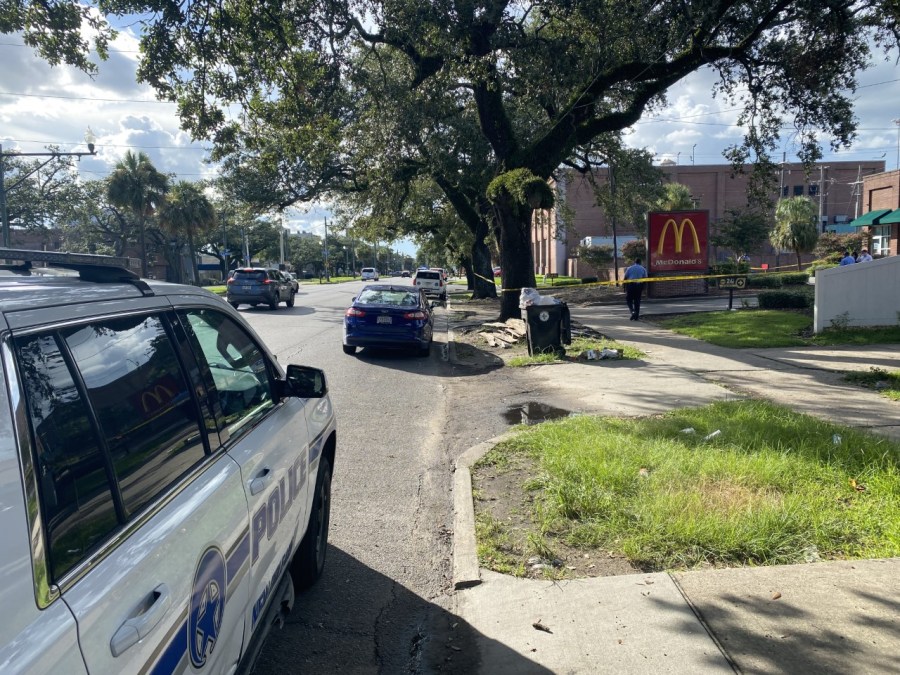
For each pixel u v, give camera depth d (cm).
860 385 888
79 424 176
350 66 1316
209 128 1093
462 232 3669
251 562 263
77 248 6238
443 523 507
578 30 1359
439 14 1280
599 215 6328
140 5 934
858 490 481
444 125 2172
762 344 1274
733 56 1511
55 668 136
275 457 310
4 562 135
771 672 294
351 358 1361
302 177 2542
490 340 1565
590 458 555
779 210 3791
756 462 523
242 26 1008
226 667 234
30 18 930
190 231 4691
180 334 255
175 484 216
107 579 163
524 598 376
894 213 3397
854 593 352
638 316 1900
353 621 372
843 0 1311
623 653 317
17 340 163
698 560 400
